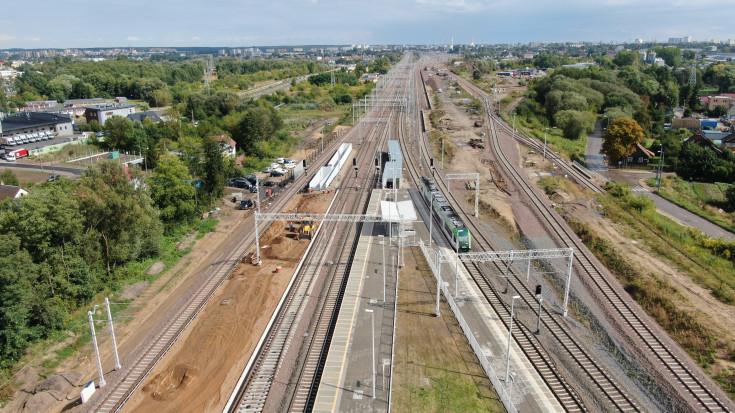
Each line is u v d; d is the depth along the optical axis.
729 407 43.97
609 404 44.31
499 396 44.56
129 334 55.91
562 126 159.62
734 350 50.31
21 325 51.00
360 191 105.38
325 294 63.31
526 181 108.25
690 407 43.78
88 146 138.75
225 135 132.88
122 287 65.31
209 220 88.75
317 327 56.06
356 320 56.06
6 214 57.88
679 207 98.50
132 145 135.75
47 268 56.75
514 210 92.69
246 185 107.19
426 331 54.28
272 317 58.19
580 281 66.00
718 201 101.56
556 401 44.19
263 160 132.38
